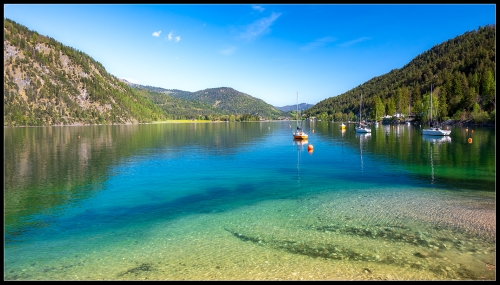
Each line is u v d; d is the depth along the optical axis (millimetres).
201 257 12430
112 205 20375
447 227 14945
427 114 132125
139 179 28656
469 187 23406
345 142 64125
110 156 44812
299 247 13117
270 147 56812
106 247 13648
